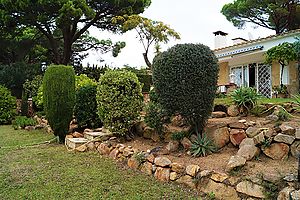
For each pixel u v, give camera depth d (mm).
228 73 17938
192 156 5469
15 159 6910
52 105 8484
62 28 18844
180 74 5574
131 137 7422
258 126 5539
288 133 4926
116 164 6207
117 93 7059
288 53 12211
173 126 6836
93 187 4918
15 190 4934
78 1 17078
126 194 4586
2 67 20312
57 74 8461
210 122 6320
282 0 20281
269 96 15555
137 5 20375
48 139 9695
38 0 16016
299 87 13703
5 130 12602
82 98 9477
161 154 5801
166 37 21516
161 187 4805
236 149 5488
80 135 8625
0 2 16766
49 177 5480
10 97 16250
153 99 7551
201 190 4547
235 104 7027
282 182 3812
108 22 21047
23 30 20047
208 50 5742
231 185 4215
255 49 14516
